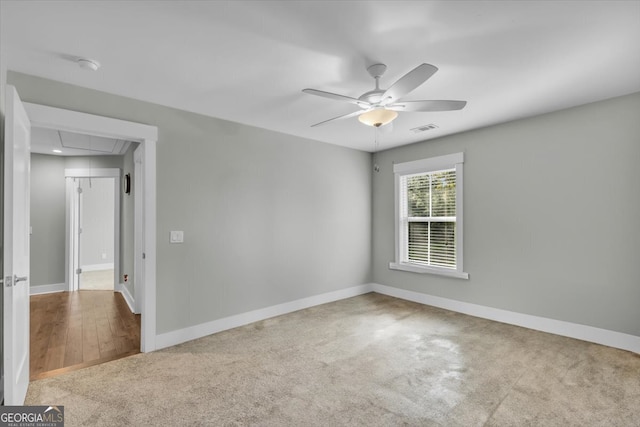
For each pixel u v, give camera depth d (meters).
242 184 3.62
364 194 5.10
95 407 2.05
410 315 3.95
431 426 1.87
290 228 4.11
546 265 3.35
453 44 2.02
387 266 4.98
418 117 3.44
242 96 2.85
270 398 2.15
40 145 4.52
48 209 5.16
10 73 2.31
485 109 3.20
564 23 1.80
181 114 3.16
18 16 1.71
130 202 4.48
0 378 2.05
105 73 2.39
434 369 2.55
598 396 2.16
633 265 2.84
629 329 2.86
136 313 4.04
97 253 7.28
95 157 5.27
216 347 2.99
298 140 4.20
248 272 3.67
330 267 4.60
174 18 1.74
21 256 2.05
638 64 2.28
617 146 2.91
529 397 2.16
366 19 1.76
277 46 2.04
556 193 3.27
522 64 2.28
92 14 1.70
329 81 2.55
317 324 3.62
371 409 2.03
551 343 3.04
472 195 3.93
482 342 3.08
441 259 4.30
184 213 3.16
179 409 2.03
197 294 3.24
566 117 3.20
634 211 2.83
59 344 3.09
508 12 1.70
